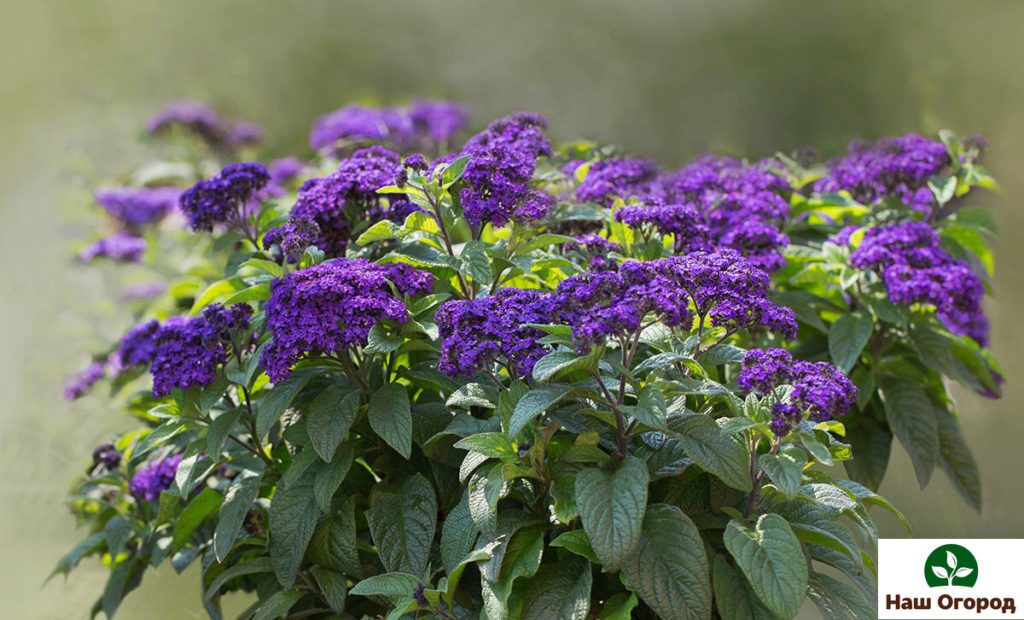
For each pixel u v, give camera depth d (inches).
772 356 92.0
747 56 423.8
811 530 91.1
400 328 106.7
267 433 115.8
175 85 418.6
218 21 443.2
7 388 221.8
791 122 397.7
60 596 185.2
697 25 431.2
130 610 164.6
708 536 97.3
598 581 98.7
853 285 152.3
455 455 112.3
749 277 98.8
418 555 103.0
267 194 188.7
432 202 114.9
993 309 251.8
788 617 80.7
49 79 386.6
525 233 118.0
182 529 126.9
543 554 98.3
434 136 236.4
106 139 302.7
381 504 108.2
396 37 452.8
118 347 189.3
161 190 252.8
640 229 124.3
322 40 445.4
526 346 91.0
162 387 112.0
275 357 101.1
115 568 160.9
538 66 439.2
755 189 156.5
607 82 425.7
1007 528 178.4
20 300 245.0
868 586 97.8
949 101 381.7
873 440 149.3
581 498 86.7
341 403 107.4
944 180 161.5
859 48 407.5
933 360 144.3
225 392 114.3
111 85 395.2
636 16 440.5
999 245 264.4
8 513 202.4
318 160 244.4
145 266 236.7
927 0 402.0
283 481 110.5
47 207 277.4
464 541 96.6
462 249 116.0
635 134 388.2
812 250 151.6
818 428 99.0
